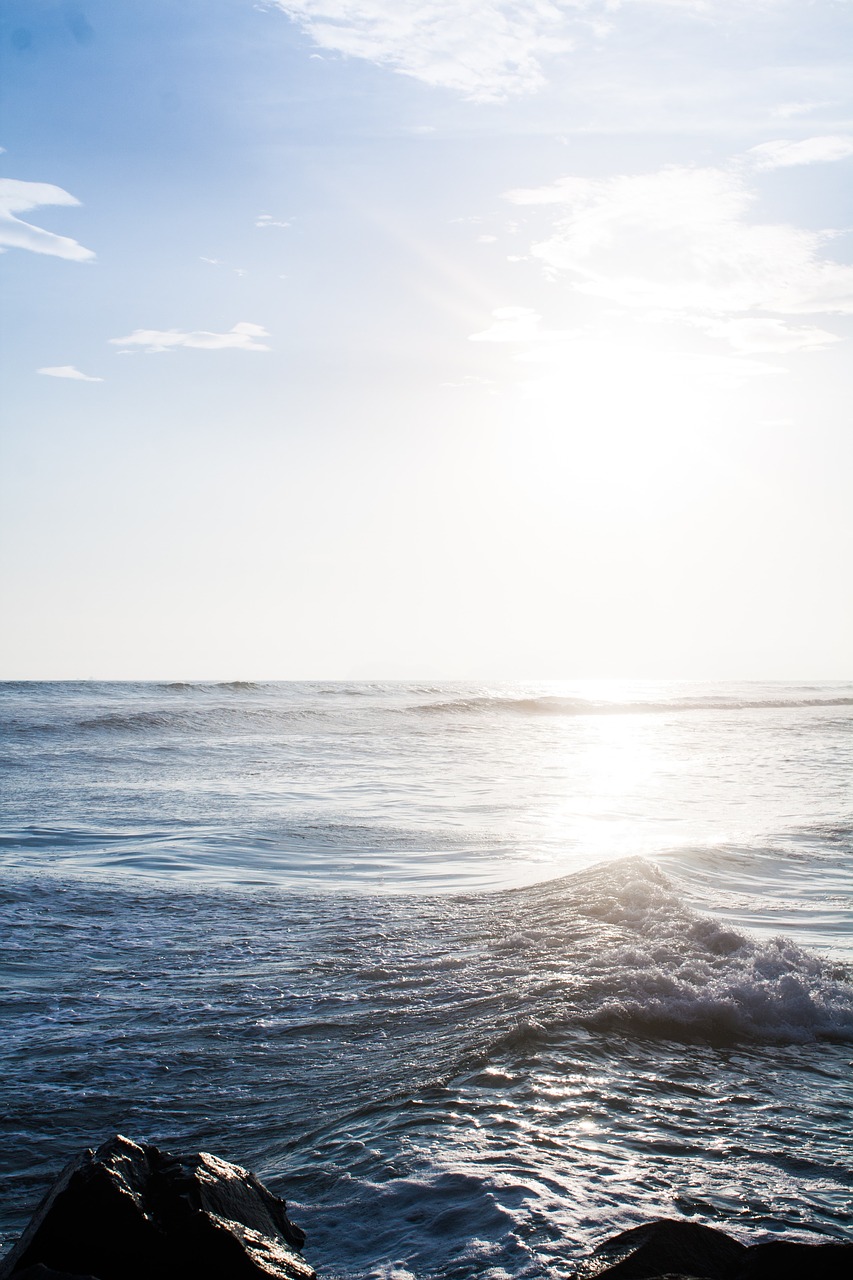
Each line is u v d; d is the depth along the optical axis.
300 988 8.01
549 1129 4.90
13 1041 6.73
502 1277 3.47
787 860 13.96
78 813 18.09
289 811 18.88
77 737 35.44
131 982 8.19
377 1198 4.18
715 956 8.21
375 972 8.40
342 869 13.52
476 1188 4.22
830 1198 4.23
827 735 43.31
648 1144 4.76
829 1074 5.97
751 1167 4.53
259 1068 6.25
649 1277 3.15
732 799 22.12
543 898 11.09
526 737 40.78
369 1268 3.62
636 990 7.21
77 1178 3.28
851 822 18.12
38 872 12.48
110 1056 6.46
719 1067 6.00
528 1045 6.15
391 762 29.89
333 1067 6.24
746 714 58.94
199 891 11.80
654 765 30.23
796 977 7.48
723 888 11.95
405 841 15.80
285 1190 4.36
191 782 23.77
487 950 9.02
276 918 10.52
